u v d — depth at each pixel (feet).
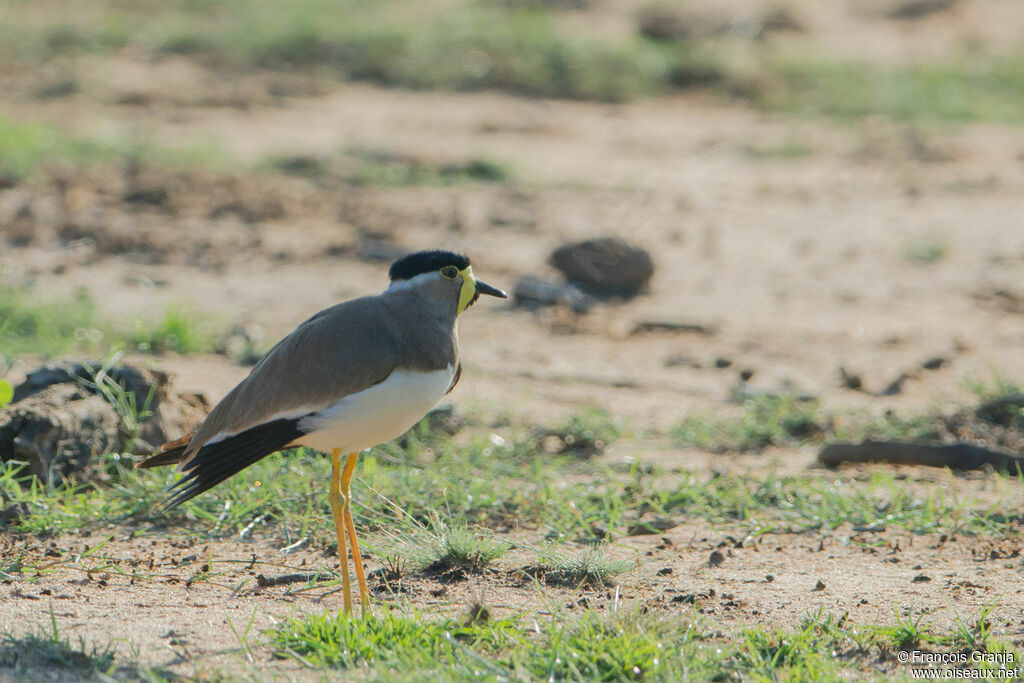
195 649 21.56
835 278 57.98
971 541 29.01
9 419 30.37
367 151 78.33
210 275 54.03
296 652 21.36
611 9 123.03
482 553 26.71
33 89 88.74
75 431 30.66
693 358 46.60
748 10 122.72
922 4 130.62
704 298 54.65
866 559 27.81
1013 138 91.76
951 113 98.89
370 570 26.35
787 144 87.10
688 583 25.95
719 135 89.81
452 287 24.17
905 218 69.51
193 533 28.48
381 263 57.00
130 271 53.88
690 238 64.34
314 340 23.06
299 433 23.08
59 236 57.88
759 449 37.47
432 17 112.68
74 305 45.80
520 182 74.02
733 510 31.58
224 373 40.91
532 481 32.94
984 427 38.32
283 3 114.32
